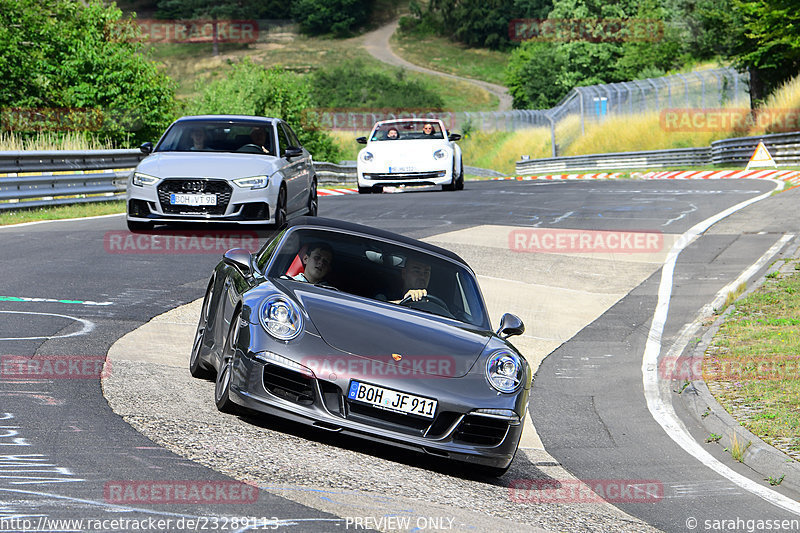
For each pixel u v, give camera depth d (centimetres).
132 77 13125
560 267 5616
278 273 2514
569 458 2711
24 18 12675
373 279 2564
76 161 7531
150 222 5172
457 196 9031
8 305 3453
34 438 1944
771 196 8500
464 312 2569
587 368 3812
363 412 2153
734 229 6794
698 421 3161
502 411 2206
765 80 16325
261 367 2166
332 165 13875
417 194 9312
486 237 6400
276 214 5209
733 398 3272
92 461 1831
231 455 2003
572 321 4534
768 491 2450
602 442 2902
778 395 3259
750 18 14850
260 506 1680
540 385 3572
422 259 2669
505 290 5003
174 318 3553
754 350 3878
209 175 5050
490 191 9819
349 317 2312
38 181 6962
